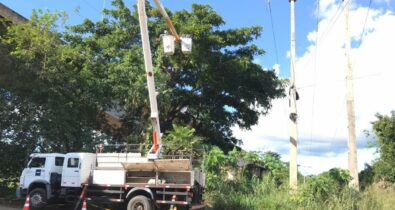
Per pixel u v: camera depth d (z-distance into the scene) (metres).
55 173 19.98
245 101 30.67
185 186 17.25
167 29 26.39
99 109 26.56
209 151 23.08
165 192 17.39
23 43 23.09
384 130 31.62
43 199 19.56
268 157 27.02
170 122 31.03
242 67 27.62
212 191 21.39
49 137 22.75
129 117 28.81
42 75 22.45
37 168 20.03
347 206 20.77
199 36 25.80
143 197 17.44
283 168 26.73
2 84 22.02
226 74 28.67
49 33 24.14
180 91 29.98
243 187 22.56
